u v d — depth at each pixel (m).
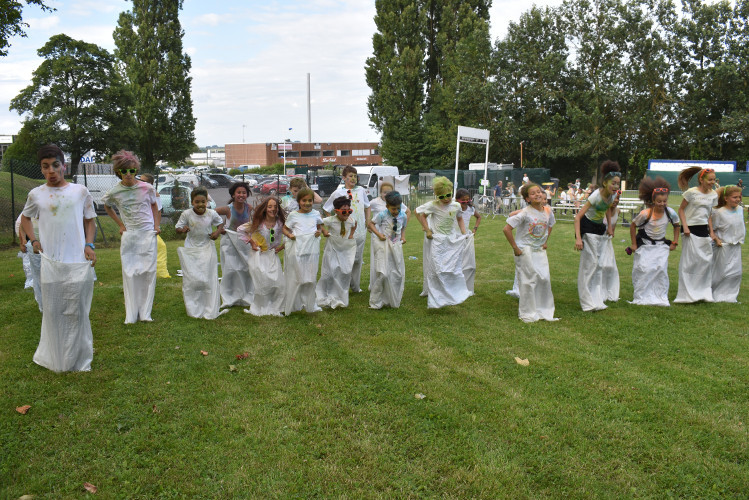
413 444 3.73
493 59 42.31
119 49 47.38
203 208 6.61
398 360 5.25
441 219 6.85
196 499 3.15
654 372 5.01
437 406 4.27
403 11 43.03
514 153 43.94
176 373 4.85
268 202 6.61
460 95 41.44
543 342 5.84
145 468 3.43
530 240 6.72
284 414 4.12
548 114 43.56
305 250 6.67
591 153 41.47
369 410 4.20
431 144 44.50
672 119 42.88
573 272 9.85
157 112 46.53
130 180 6.18
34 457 3.52
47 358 4.88
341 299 7.29
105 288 8.15
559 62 40.81
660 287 7.52
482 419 4.07
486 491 3.24
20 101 42.00
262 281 6.72
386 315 6.90
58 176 4.92
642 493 3.24
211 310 6.59
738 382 4.79
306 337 5.94
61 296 4.69
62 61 41.03
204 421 4.00
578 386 4.68
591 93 40.84
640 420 4.08
